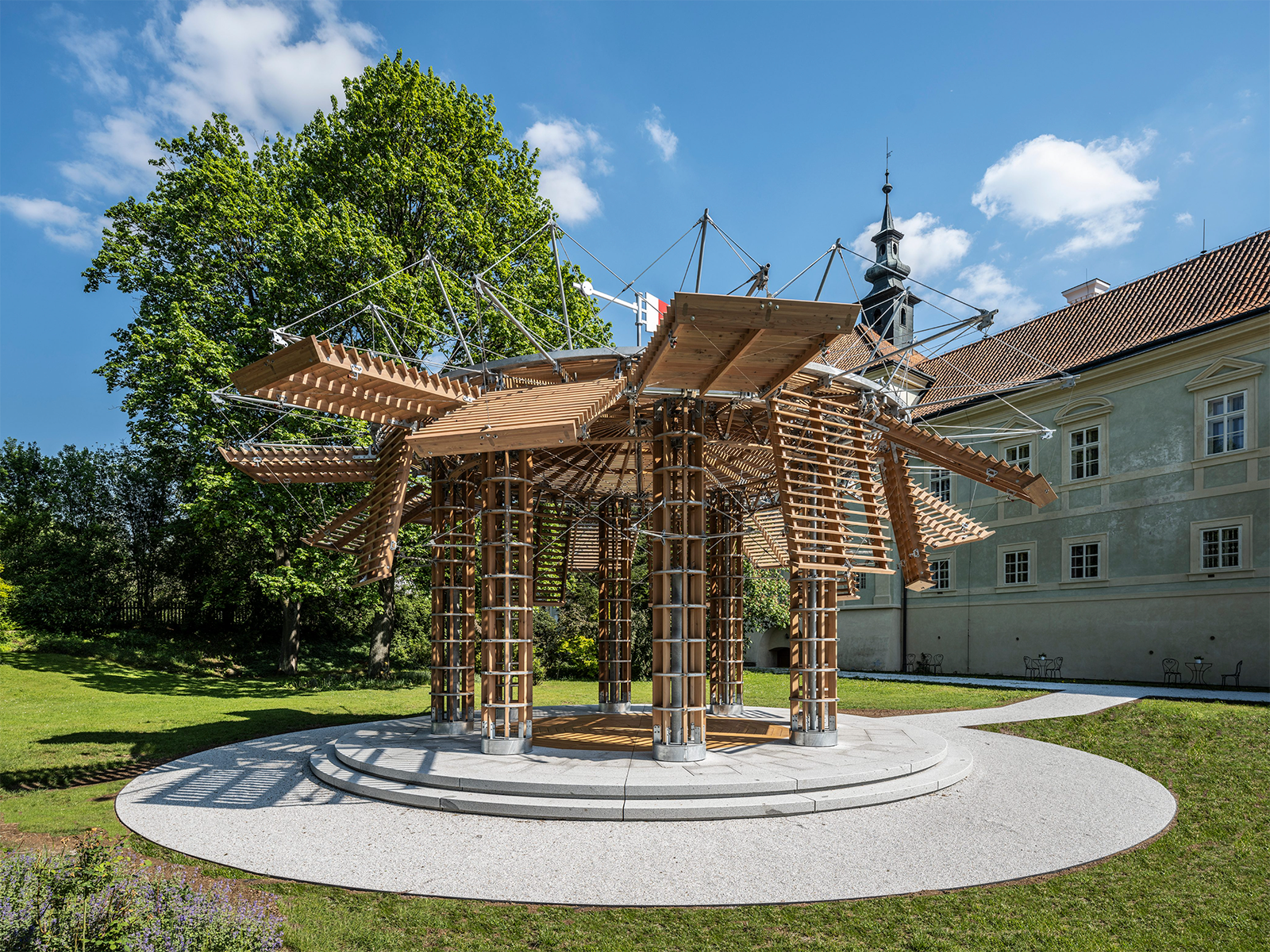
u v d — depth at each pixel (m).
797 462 9.41
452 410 9.02
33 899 3.94
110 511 32.53
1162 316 21.62
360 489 20.69
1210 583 19.28
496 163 23.53
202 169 20.41
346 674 24.08
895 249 35.31
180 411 18.50
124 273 20.91
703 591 8.90
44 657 22.47
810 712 9.54
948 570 26.83
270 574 20.22
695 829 6.65
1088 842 6.55
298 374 7.70
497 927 4.80
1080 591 22.44
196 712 14.88
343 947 4.50
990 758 10.18
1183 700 14.02
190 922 4.02
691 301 6.84
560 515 14.77
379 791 7.73
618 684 13.70
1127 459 21.47
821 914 5.01
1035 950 4.61
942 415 26.42
